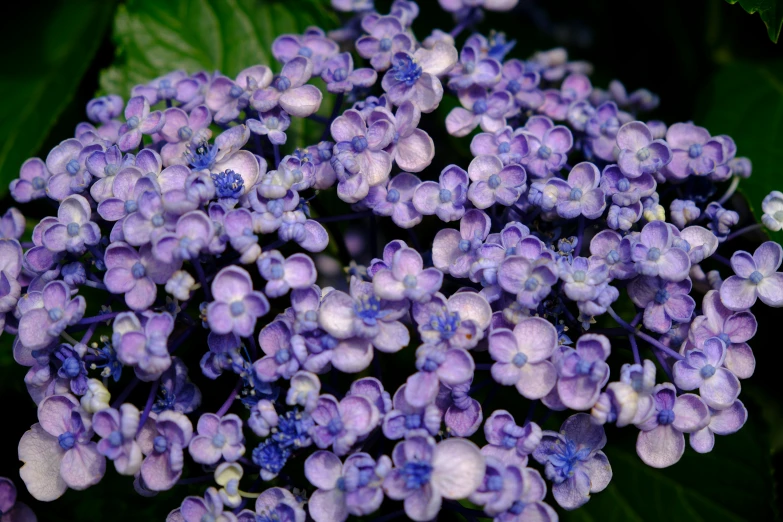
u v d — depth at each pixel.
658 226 0.51
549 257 0.50
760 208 0.58
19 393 0.59
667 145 0.53
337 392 0.51
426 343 0.49
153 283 0.50
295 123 0.60
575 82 0.59
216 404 0.53
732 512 0.55
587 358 0.49
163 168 0.53
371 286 0.51
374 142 0.52
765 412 0.61
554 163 0.53
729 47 0.66
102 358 0.51
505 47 0.58
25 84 0.66
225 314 0.49
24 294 0.52
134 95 0.55
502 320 0.50
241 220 0.50
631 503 0.56
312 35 0.56
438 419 0.48
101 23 0.66
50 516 0.56
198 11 0.62
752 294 0.51
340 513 0.49
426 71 0.54
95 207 0.52
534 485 0.49
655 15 0.66
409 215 0.52
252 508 0.53
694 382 0.50
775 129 0.62
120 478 0.57
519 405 0.55
